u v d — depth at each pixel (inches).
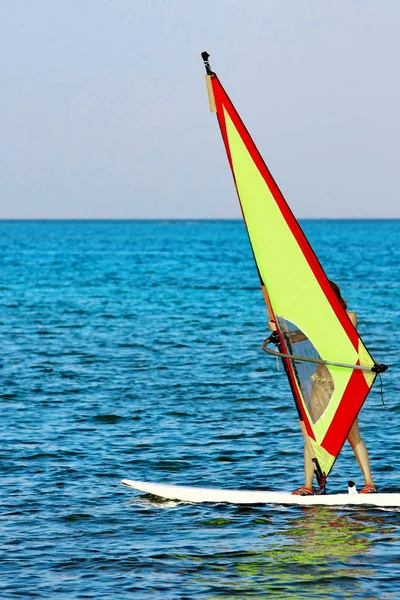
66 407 2038.6
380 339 3331.7
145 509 1272.1
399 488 1384.1
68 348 3073.3
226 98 1294.3
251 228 1307.8
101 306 4731.8
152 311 4468.5
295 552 1083.9
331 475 1469.0
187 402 2106.3
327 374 1306.6
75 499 1320.1
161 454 1599.4
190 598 948.0
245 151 1294.3
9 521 1213.7
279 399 2144.4
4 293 5561.0
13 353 2938.0
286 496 1296.8
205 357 2869.1
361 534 1147.3
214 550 1095.0
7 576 1011.3
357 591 961.5
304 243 1284.4
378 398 2148.1
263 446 1660.9
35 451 1610.5
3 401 2101.4
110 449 1633.9
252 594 957.2
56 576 1012.5
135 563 1053.2
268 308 1328.7
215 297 5300.2
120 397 2169.0
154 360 2797.7
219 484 1419.8
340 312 1284.4
